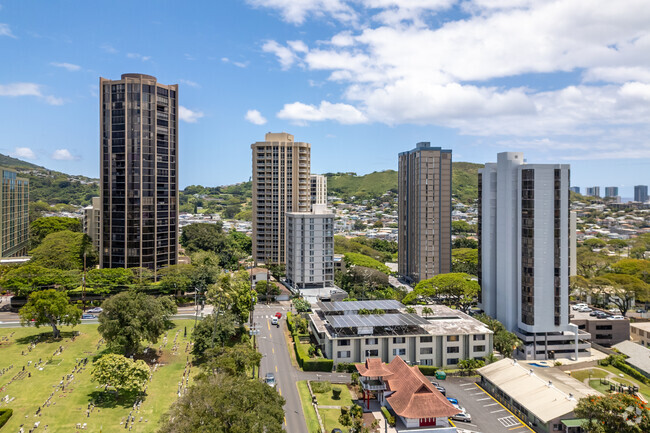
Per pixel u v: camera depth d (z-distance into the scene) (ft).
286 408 307.17
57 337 439.63
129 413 293.23
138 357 394.73
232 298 437.17
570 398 288.10
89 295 561.02
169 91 625.82
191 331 473.26
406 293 634.02
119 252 597.52
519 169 444.96
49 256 620.08
